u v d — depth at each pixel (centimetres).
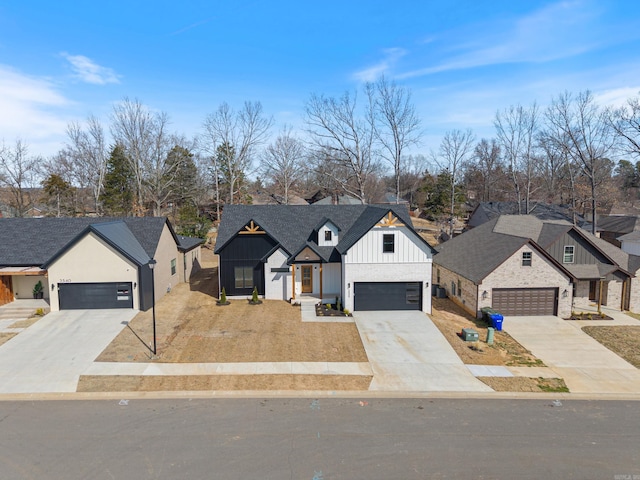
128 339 1930
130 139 4984
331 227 2669
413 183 9350
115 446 1119
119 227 2638
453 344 1962
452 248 3222
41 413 1303
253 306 2503
